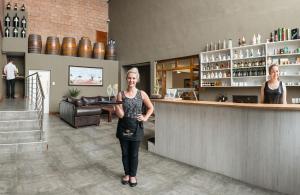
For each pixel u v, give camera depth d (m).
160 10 9.50
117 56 11.93
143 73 11.93
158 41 9.59
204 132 3.35
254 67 6.17
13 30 9.66
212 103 3.19
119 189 2.71
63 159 3.83
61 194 2.57
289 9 5.83
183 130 3.65
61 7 11.20
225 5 7.22
